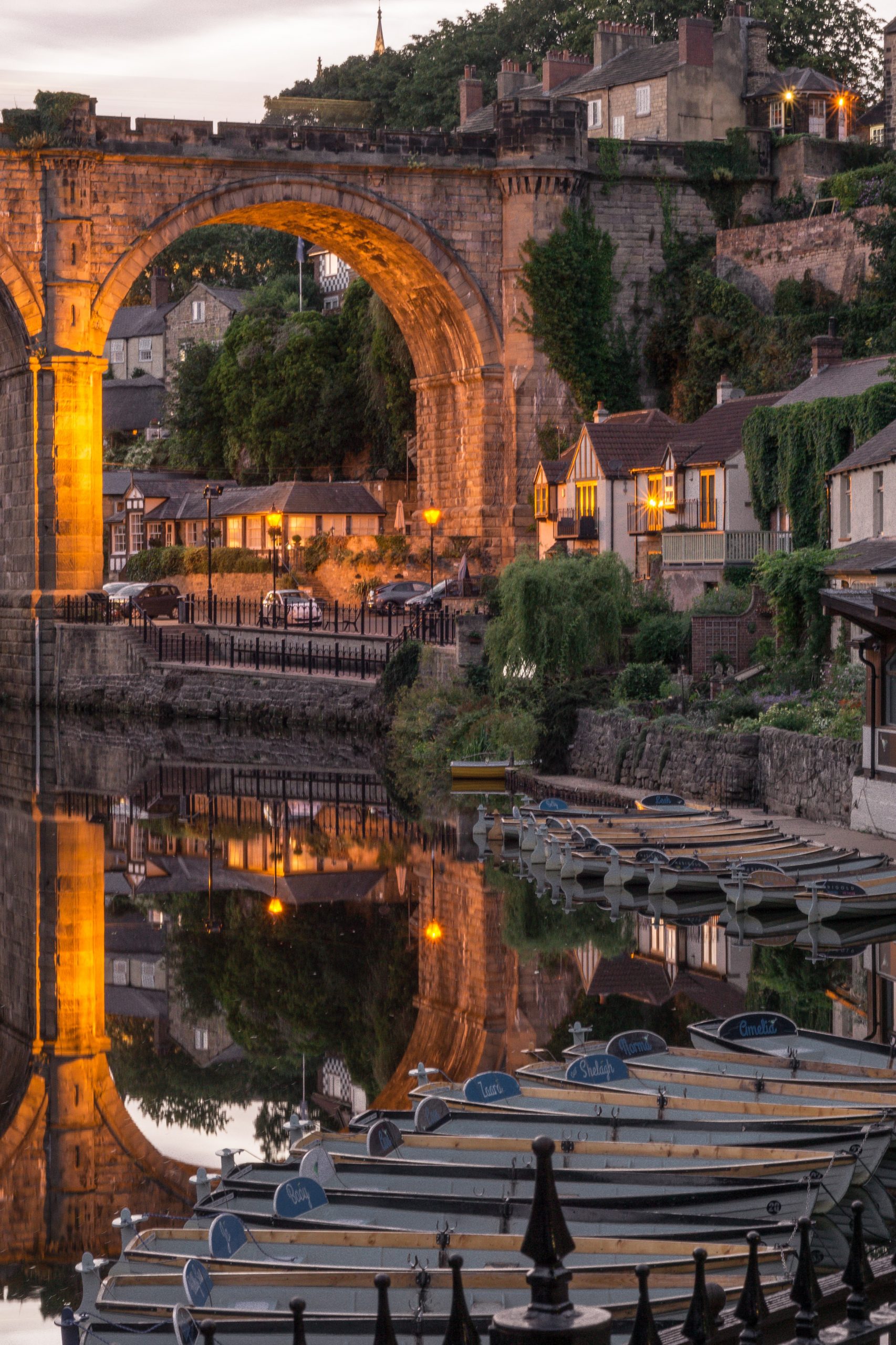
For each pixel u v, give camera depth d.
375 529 105.19
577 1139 18.91
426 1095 20.56
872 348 71.69
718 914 35.78
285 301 133.38
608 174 86.50
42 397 79.94
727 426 67.12
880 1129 18.25
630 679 54.72
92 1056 28.23
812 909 34.34
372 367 108.94
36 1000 31.62
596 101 99.50
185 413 127.88
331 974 32.72
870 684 39.78
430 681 63.38
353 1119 20.34
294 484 105.19
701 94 94.12
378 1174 17.59
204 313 143.00
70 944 36.00
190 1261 14.67
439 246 84.25
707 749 47.06
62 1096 26.17
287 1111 24.95
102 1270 16.20
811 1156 17.27
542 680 56.69
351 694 69.50
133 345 151.88
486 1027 27.66
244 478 120.50
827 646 51.91
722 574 61.53
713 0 123.12
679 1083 21.00
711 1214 16.38
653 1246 15.45
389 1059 26.88
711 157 88.56
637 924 34.97
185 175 80.56
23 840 47.84
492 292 85.25
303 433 115.62
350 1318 14.11
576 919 35.59
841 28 119.88
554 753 55.25
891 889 34.59
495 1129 19.39
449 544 86.88
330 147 82.00
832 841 38.88
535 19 136.25
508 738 55.50
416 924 36.34
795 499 60.53
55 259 78.75
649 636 57.59
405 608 78.19
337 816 51.09
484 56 135.12
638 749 50.31
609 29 103.38
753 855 37.72
